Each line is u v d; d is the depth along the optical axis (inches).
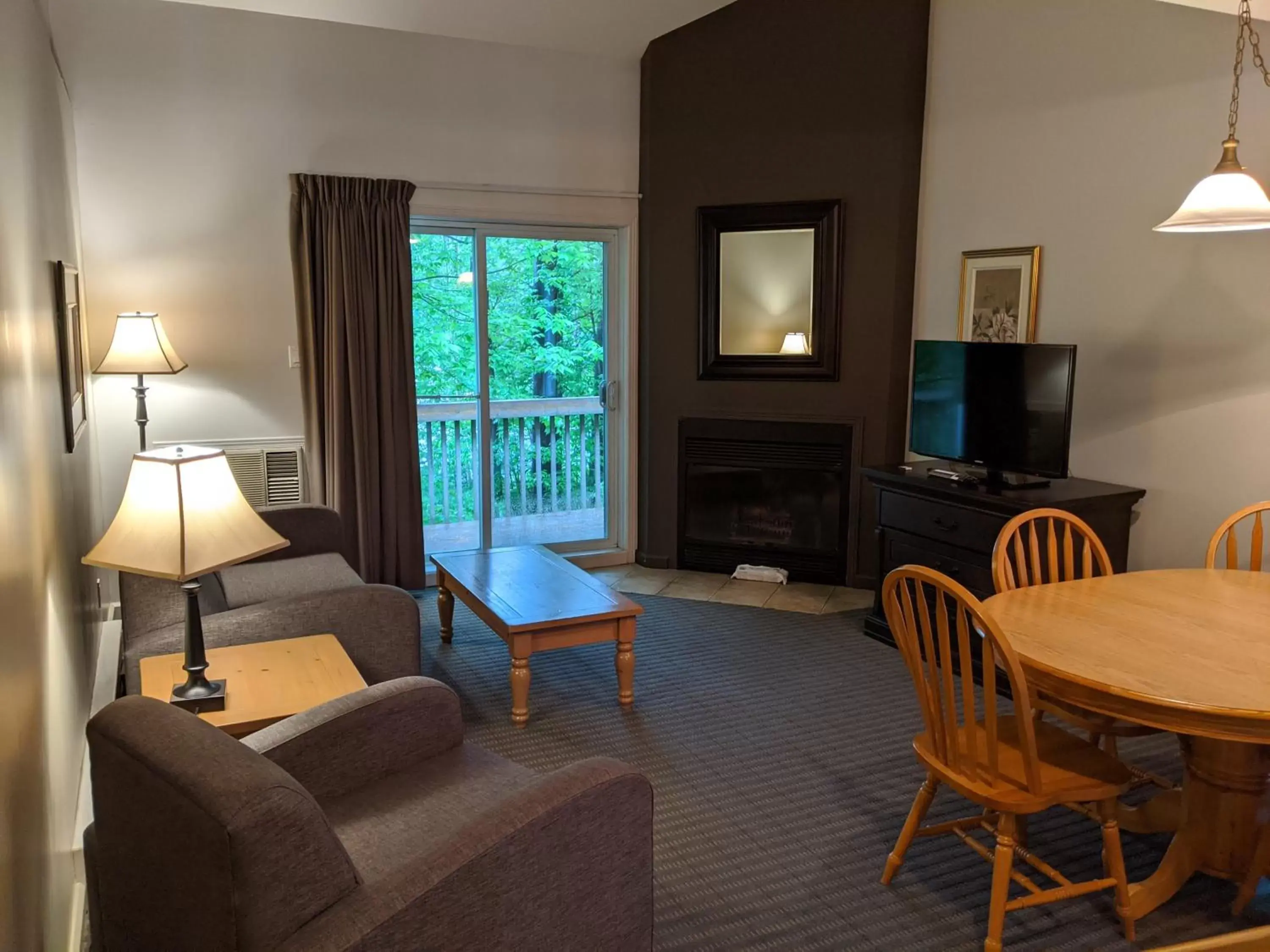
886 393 194.7
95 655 149.6
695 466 211.2
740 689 148.8
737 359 203.6
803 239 197.3
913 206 189.9
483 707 141.8
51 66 136.7
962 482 154.4
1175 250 141.3
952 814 111.0
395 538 191.9
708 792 116.5
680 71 198.5
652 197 204.8
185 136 173.2
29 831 68.6
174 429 179.2
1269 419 130.0
